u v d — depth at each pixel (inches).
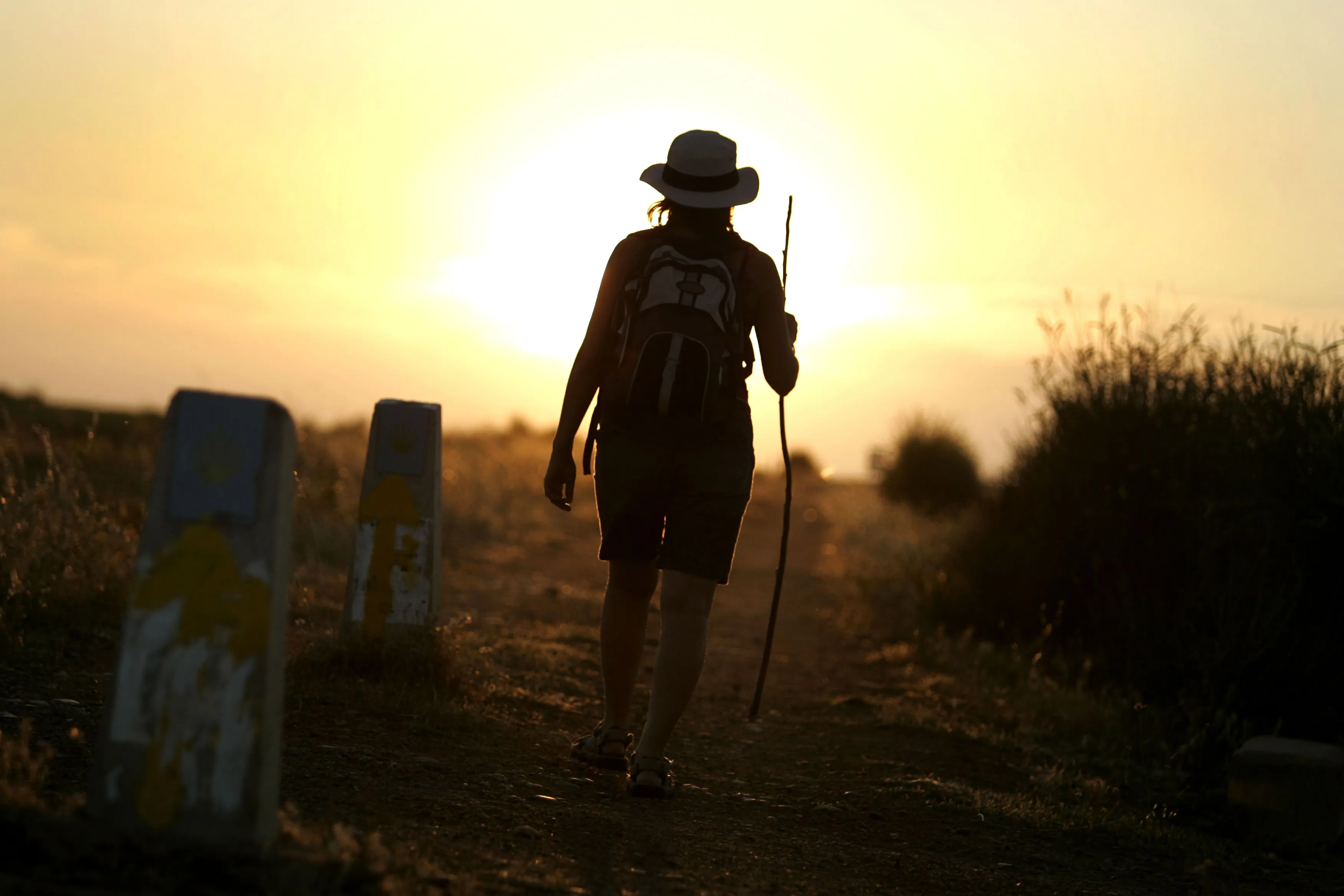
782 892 245.8
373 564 405.4
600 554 306.0
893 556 944.9
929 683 562.9
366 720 344.8
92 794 184.4
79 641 400.8
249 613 186.5
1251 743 385.1
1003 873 289.0
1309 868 339.9
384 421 410.0
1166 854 333.1
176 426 188.7
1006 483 712.4
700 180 299.4
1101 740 467.2
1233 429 524.7
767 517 1808.6
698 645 299.4
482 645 513.7
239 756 184.5
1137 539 570.9
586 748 339.0
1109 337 634.2
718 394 287.7
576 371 303.6
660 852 261.7
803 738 442.6
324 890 181.6
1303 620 490.0
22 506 461.1
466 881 208.2
